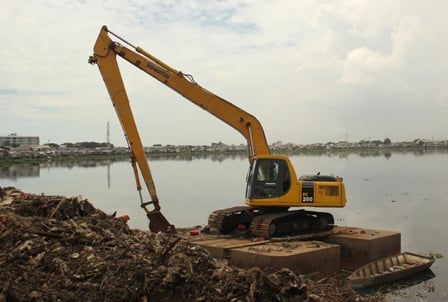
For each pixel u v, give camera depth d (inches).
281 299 363.6
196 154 6683.1
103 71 683.4
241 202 1395.2
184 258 390.6
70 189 1708.9
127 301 347.9
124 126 681.0
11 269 355.6
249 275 375.9
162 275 368.8
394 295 544.4
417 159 4596.5
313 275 546.6
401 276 600.1
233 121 709.3
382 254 673.6
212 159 5162.4
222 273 382.0
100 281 354.9
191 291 363.3
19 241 385.4
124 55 690.8
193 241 618.2
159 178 2338.8
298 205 662.5
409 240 851.4
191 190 1749.5
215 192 1676.9
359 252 659.4
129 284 355.6
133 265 370.6
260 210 700.0
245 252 542.9
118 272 363.6
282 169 669.3
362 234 696.4
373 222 1034.1
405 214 1147.9
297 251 545.3
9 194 520.4
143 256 393.7
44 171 2824.8
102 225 459.8
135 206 1279.5
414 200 1408.7
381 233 706.2
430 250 772.0
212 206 1306.6
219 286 367.9
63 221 442.9
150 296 359.6
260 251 545.0
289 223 661.3
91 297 339.3
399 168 3068.4
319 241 647.8
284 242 613.0
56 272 361.4
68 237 403.9
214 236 665.0
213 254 571.8
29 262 366.6
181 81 702.5
